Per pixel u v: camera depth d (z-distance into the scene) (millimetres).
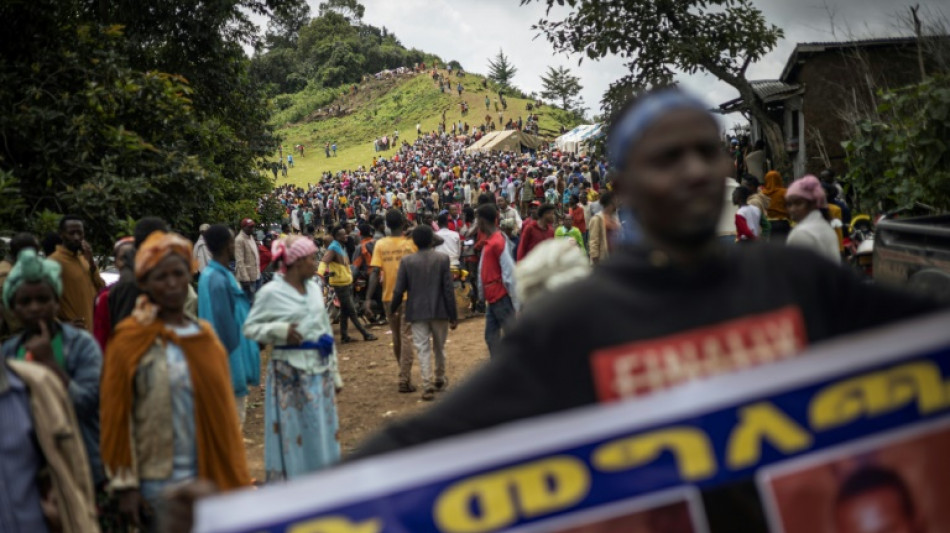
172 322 3971
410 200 45688
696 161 1527
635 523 1378
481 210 8930
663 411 1396
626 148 1582
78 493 3555
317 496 1367
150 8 18047
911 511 1416
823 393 1421
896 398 1432
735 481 1393
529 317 1536
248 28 20203
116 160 12656
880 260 5809
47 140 12070
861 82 21922
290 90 154875
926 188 9125
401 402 9070
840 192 14398
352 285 14711
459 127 106375
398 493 1366
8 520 3352
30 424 3465
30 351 3990
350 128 121438
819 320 1572
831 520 1405
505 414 1479
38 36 12625
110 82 13078
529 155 67438
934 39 14820
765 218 11672
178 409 3877
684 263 1560
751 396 1408
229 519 1354
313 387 5617
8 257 8500
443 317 9039
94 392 4172
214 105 20656
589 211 18109
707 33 22344
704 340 1509
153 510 3842
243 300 6684
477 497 1371
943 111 8789
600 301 1517
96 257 12031
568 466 1379
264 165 23812
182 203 13469
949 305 1678
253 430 8242
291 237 5684
